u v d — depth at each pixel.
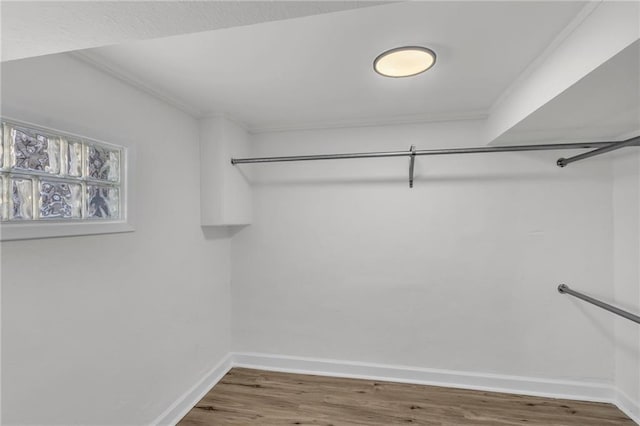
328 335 2.33
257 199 2.44
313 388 2.12
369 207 2.26
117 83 1.43
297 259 2.38
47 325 1.12
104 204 1.38
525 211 2.04
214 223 2.06
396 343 2.22
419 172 2.19
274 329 2.42
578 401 1.92
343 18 1.05
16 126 1.05
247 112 2.04
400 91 1.71
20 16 0.60
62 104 1.17
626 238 1.81
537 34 1.15
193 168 2.02
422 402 1.93
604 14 0.93
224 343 2.37
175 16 0.63
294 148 2.39
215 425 1.73
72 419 1.20
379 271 2.25
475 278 2.11
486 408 1.86
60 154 1.20
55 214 1.17
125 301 1.46
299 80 1.56
